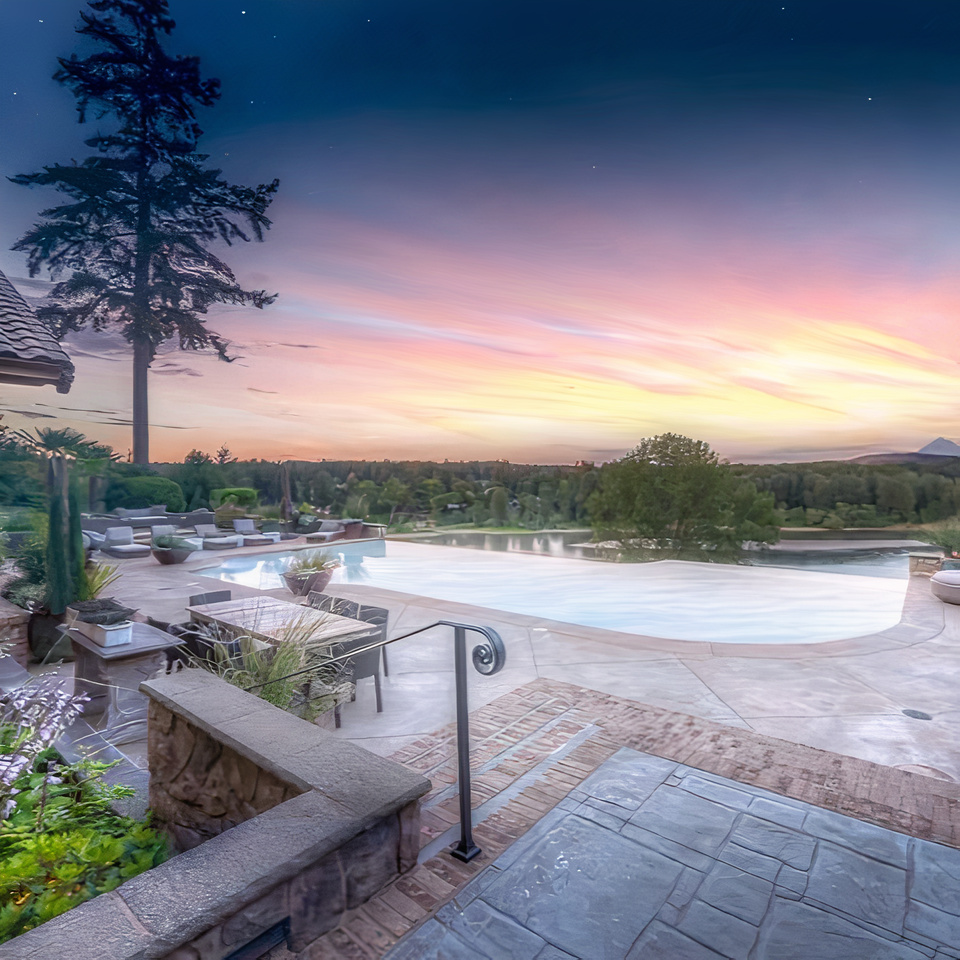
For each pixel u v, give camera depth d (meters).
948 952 1.99
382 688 4.92
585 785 3.19
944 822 2.82
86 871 2.28
